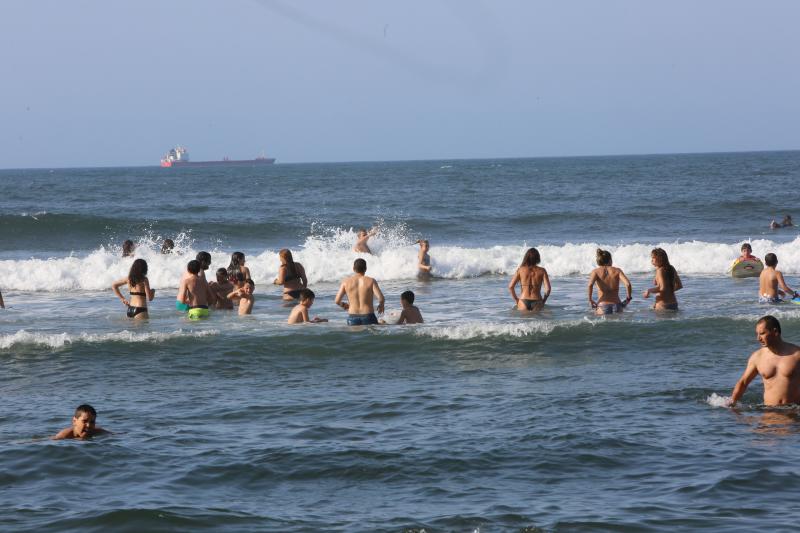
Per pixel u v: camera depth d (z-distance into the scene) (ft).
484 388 94.02
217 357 109.09
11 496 60.13
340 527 53.88
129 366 105.40
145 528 53.83
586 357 108.06
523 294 145.79
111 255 200.13
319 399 90.27
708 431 74.02
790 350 82.12
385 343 114.11
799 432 72.84
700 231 322.96
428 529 53.06
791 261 199.11
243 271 149.79
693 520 53.26
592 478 62.90
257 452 70.64
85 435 75.72
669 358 106.52
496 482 62.54
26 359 107.55
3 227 311.68
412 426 78.38
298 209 436.35
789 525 51.98
